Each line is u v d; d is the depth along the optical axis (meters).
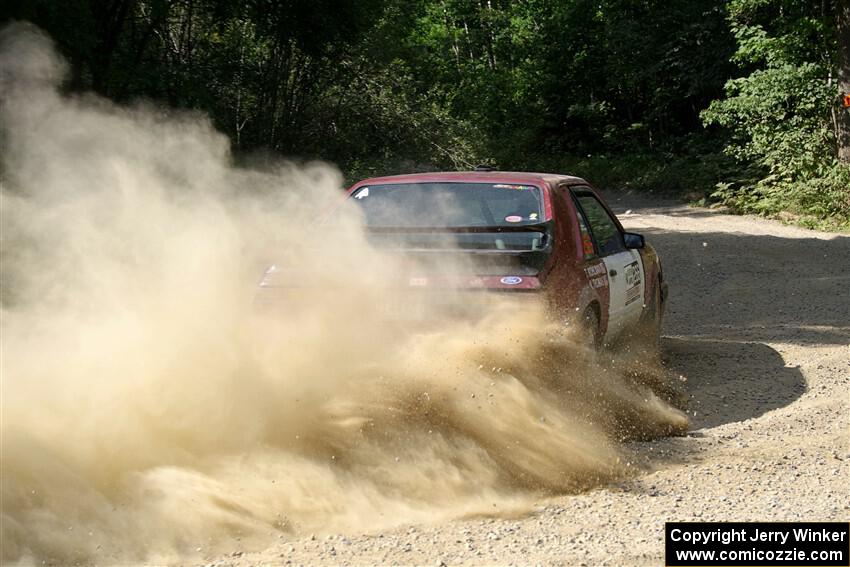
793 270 18.05
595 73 50.28
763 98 32.84
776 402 8.32
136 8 16.66
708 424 7.64
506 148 45.34
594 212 8.67
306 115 23.58
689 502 5.67
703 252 20.86
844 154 31.11
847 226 27.28
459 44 51.94
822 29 31.56
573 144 51.19
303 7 18.33
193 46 18.55
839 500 5.71
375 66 24.17
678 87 46.19
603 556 4.77
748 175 34.00
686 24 44.94
